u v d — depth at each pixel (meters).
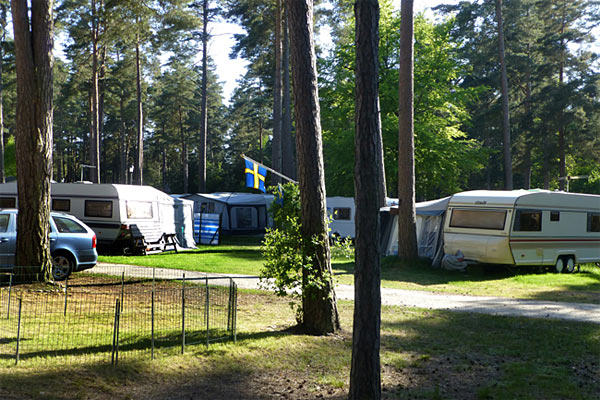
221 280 13.55
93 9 35.16
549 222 18.36
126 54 46.38
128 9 30.77
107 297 10.32
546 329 9.12
